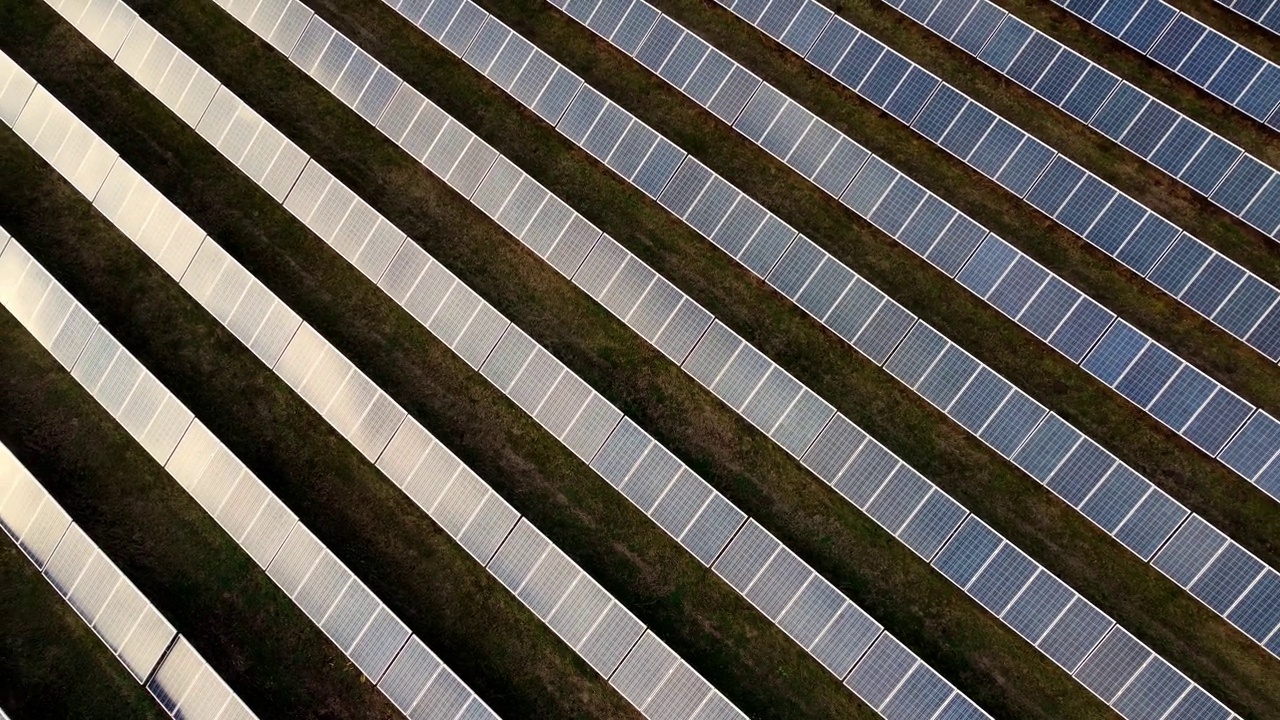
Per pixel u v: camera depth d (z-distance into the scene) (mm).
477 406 19484
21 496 19375
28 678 19344
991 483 17984
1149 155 18219
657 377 19125
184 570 19531
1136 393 17234
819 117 18938
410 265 19359
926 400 17844
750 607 18234
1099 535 17531
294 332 19344
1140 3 18797
